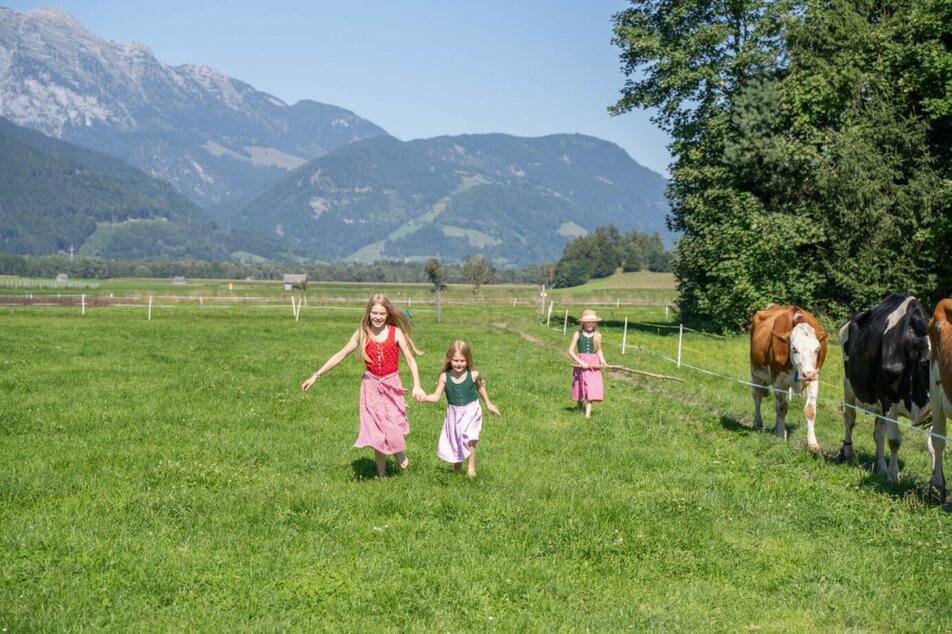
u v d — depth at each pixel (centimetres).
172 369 2378
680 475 1267
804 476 1306
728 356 3128
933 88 3528
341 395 2002
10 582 754
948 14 3491
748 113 3784
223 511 991
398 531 938
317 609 729
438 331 4300
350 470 1230
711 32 4059
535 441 1502
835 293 3859
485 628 707
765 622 740
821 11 3672
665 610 758
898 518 1036
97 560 809
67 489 1085
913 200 3519
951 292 3638
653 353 3006
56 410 1695
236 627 683
